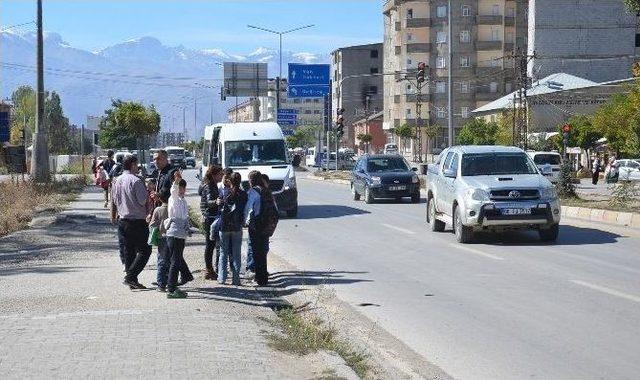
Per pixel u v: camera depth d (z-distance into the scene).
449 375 7.64
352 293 12.25
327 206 31.77
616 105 58.03
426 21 103.38
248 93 72.56
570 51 85.19
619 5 84.62
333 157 80.19
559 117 71.69
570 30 85.06
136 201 11.97
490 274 13.82
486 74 102.94
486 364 8.02
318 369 7.25
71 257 16.28
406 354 8.46
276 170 27.00
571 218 25.86
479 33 103.06
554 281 12.91
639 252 16.59
